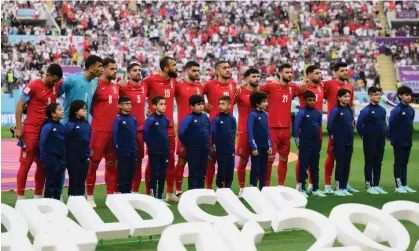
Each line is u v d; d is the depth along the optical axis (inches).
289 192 450.9
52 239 346.9
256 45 1846.7
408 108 606.9
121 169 520.4
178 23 1910.7
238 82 1742.1
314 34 1902.1
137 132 547.5
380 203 552.1
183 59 1802.4
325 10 1961.1
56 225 374.0
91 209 398.9
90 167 528.4
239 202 428.8
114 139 516.1
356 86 1729.8
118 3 1942.7
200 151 537.3
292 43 1863.9
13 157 893.2
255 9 1962.4
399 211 410.0
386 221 391.5
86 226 391.2
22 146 513.7
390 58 1829.5
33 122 512.7
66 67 1592.0
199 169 542.0
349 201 559.5
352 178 693.3
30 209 385.4
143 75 1708.9
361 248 371.9
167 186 555.8
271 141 572.7
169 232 357.7
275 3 1973.4
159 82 554.9
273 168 766.5
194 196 418.0
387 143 1030.4
